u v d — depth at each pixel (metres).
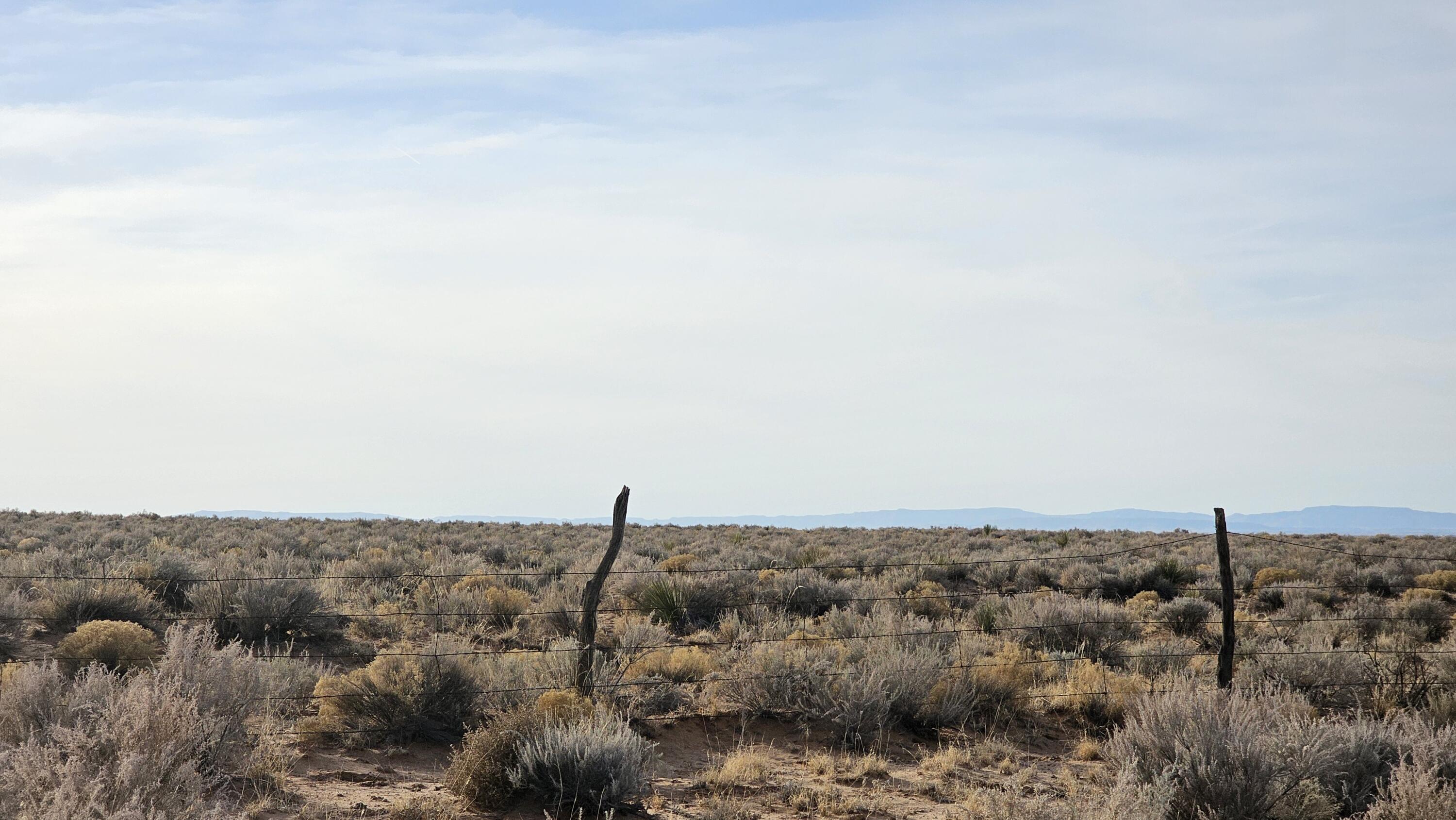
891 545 41.47
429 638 16.39
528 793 8.71
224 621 15.99
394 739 10.42
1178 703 8.66
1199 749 7.97
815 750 11.12
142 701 6.48
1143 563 28.47
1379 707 12.34
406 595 20.39
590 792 8.32
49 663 12.05
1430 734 9.14
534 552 30.59
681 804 8.81
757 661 12.95
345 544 33.06
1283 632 18.47
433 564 24.25
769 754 10.88
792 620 18.75
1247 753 7.84
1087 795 7.77
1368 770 8.48
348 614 17.36
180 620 16.16
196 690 7.60
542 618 18.22
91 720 6.98
